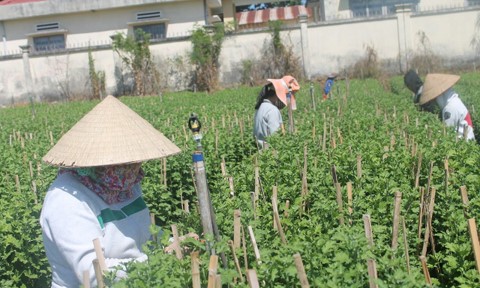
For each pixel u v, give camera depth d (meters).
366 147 9.14
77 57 41.53
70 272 4.24
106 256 4.31
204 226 4.52
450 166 7.89
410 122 12.83
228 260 4.64
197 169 4.51
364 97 20.45
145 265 3.98
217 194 7.26
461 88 21.70
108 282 4.03
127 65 41.47
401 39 40.28
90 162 4.17
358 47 40.62
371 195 6.79
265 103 10.52
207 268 4.15
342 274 4.02
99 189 4.35
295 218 6.30
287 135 10.29
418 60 40.25
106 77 41.78
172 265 4.13
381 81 34.47
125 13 43.81
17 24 44.16
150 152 4.35
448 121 10.95
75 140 4.36
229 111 19.62
